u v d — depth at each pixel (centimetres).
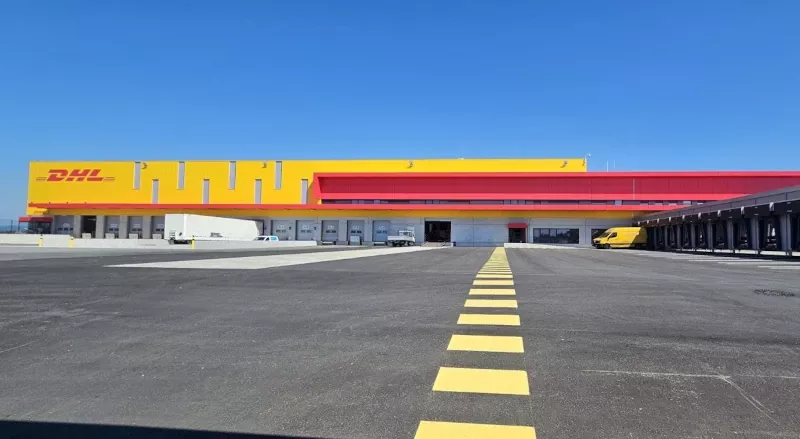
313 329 609
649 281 1126
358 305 779
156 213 6256
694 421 334
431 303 797
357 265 1633
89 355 496
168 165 6400
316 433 317
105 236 6341
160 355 496
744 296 872
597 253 3184
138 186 6419
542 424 329
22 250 2775
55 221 6488
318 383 411
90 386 406
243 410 355
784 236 2380
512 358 480
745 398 376
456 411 350
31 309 735
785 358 480
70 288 952
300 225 6134
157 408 360
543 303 793
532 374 432
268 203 6212
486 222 5800
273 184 6247
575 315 691
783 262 2014
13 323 640
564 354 494
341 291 938
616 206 5409
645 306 764
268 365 462
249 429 324
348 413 348
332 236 6053
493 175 5781
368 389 396
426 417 340
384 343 539
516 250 3853
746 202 2720
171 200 6350
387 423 331
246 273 1273
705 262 2016
